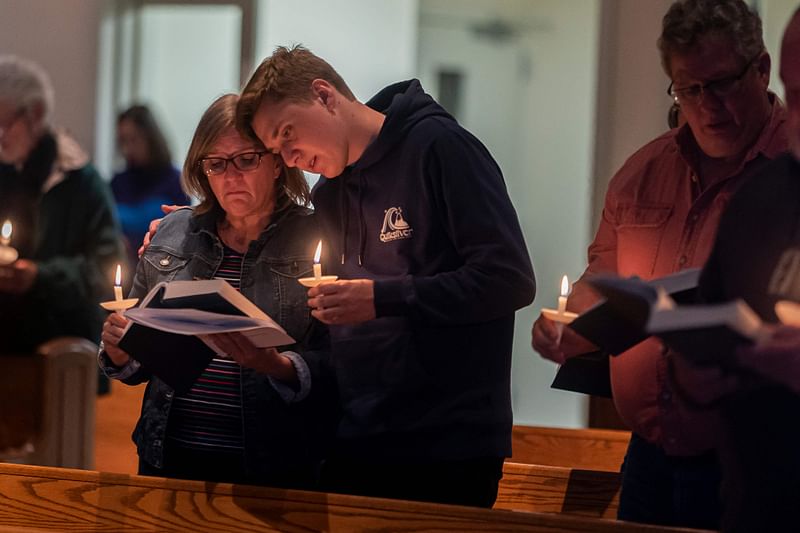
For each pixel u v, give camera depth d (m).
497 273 4.16
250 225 4.79
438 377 4.32
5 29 11.21
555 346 4.14
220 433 4.65
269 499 4.40
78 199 7.61
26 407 7.75
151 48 11.56
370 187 4.46
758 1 8.92
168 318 4.09
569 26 10.56
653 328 3.04
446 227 4.32
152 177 9.98
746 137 4.16
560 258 10.79
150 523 4.55
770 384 3.23
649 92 8.85
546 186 10.80
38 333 7.68
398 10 11.09
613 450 6.32
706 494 4.15
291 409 4.61
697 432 4.11
